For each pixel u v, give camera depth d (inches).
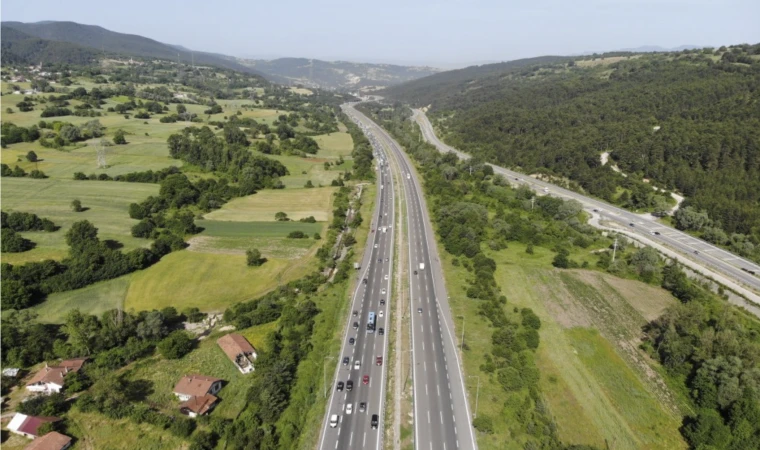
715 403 3809.1
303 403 3693.4
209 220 7573.8
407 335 4707.2
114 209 7337.6
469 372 4153.5
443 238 7278.5
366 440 3358.8
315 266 6171.3
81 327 4175.7
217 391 3794.3
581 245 7111.2
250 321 4761.3
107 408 3447.3
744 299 5748.0
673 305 5017.2
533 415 3622.0
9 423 3267.7
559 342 4685.0
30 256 5565.9
